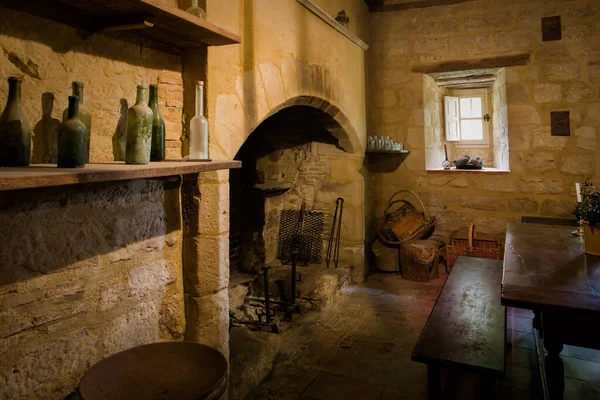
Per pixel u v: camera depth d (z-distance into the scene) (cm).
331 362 263
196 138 184
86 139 146
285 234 433
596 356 265
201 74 199
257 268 402
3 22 132
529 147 418
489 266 316
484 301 244
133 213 173
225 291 209
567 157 405
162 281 189
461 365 174
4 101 133
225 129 212
